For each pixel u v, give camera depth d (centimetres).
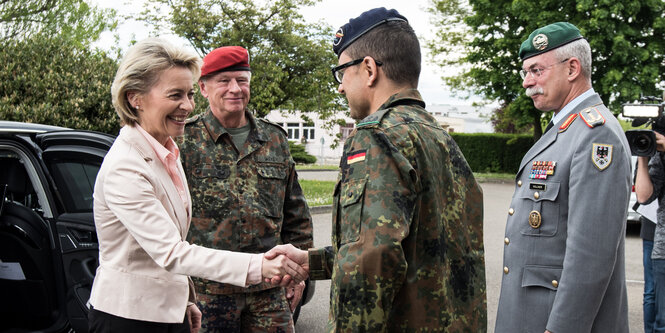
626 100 1817
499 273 636
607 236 193
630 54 1786
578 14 1817
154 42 185
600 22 1741
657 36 1831
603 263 192
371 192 142
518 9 1898
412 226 147
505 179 2223
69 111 935
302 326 455
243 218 265
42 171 318
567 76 222
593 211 194
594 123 204
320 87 1678
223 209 263
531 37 231
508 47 2000
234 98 267
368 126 150
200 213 263
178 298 190
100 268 188
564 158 211
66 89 955
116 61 1080
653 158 314
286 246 191
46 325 330
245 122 280
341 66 170
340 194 150
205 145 268
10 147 318
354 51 167
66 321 317
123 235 184
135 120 188
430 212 151
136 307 181
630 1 1753
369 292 137
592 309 194
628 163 201
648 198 310
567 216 209
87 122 943
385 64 163
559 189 210
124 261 184
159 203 183
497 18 2041
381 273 137
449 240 158
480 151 2609
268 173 275
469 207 168
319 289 568
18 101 948
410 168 142
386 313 139
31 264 323
